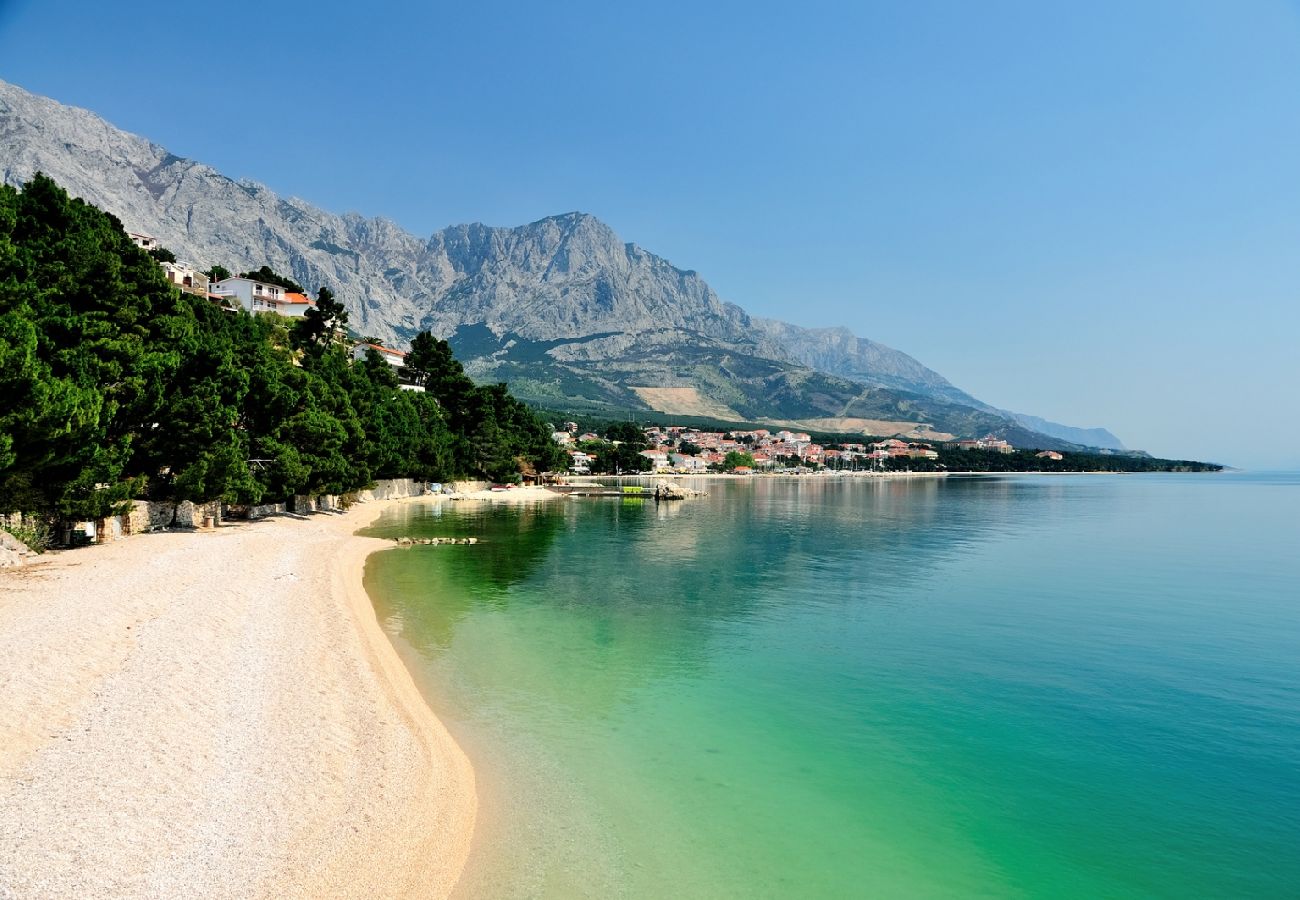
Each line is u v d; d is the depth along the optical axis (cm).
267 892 1213
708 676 2697
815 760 1995
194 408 4875
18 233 4372
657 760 1950
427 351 16212
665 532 7969
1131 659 3052
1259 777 1950
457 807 1619
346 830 1444
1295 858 1569
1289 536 8125
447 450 13225
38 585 2938
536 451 18662
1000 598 4322
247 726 1844
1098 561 6016
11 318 3098
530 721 2184
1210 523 9838
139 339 4553
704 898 1341
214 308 7238
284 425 6794
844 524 9319
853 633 3409
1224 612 4003
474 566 5131
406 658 2761
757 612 3816
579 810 1653
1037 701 2516
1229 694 2617
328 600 3494
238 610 2980
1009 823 1691
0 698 1739
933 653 3092
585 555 5897
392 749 1841
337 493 8238
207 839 1329
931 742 2145
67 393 3306
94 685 1930
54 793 1383
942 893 1412
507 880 1359
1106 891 1441
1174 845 1609
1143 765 2017
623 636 3231
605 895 1330
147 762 1560
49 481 3759
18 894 1091
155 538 4662
